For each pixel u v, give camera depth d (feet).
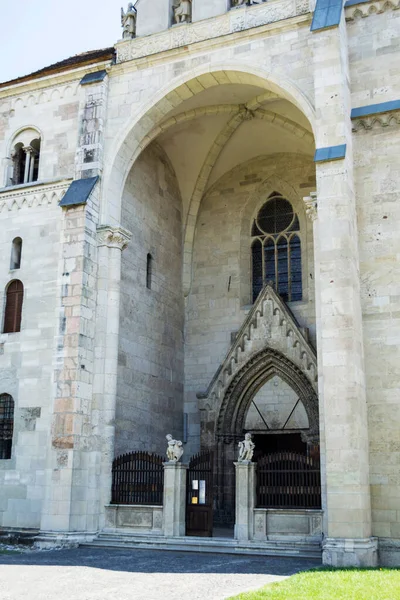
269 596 43.50
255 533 74.79
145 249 102.58
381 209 76.07
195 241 116.16
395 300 73.36
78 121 94.73
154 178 107.04
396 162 76.59
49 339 89.71
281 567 61.77
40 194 95.55
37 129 98.94
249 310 107.96
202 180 114.11
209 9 92.63
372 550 64.69
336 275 70.85
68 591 47.44
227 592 47.42
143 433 96.32
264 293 102.73
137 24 96.94
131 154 94.48
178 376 108.99
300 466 77.46
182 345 111.75
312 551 69.46
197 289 114.11
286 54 84.48
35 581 52.29
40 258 93.40
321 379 73.10
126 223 97.45
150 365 100.58
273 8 87.30
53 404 82.89
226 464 100.94
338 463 66.23
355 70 81.00
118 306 89.20
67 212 88.89
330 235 72.18
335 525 64.90
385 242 75.10
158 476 85.10
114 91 94.68
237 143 110.63
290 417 100.68
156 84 91.91
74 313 84.94
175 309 110.63
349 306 69.67
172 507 78.89
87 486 82.07
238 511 75.41
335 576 53.42
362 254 75.72
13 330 93.04
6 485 86.84
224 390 102.37
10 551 75.36
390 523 68.28
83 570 59.00
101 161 92.32
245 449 77.20
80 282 85.66
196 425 108.06
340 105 76.07
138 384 96.58
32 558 68.18
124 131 92.32
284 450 102.06
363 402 70.18
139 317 98.94
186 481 81.25
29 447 86.89
